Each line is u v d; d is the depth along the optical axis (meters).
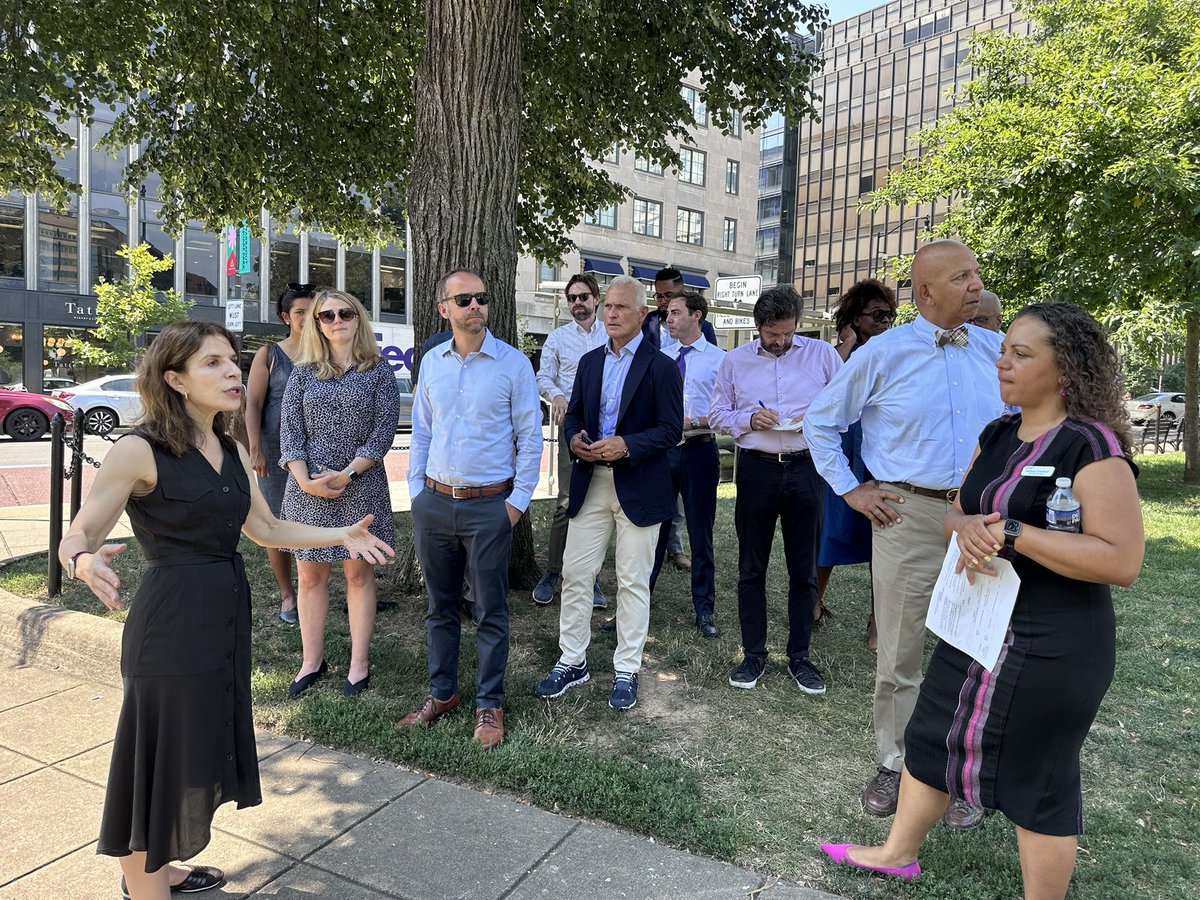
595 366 3.47
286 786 2.68
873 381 2.67
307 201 8.46
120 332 22.22
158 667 1.87
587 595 3.50
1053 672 1.71
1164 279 9.96
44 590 4.70
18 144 6.83
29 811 2.51
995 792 1.81
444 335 3.36
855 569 5.85
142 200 26.03
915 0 52.12
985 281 11.98
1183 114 9.13
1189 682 3.70
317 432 3.39
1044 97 11.76
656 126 7.64
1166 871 2.28
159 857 1.87
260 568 5.42
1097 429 1.67
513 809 2.55
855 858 2.25
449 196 4.42
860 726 3.21
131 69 7.27
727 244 39.72
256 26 6.80
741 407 3.75
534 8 6.68
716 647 4.07
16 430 15.88
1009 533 1.71
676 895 2.12
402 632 4.20
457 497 3.03
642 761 2.86
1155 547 6.80
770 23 6.56
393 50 7.67
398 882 2.17
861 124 51.38
